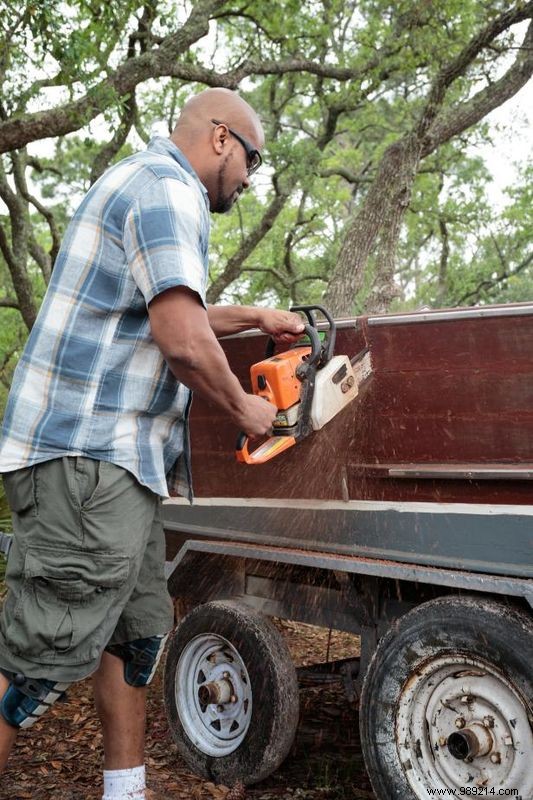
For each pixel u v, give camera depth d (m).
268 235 18.66
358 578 2.82
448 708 2.46
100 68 7.20
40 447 1.99
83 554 1.97
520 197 18.28
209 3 8.60
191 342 1.92
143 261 1.93
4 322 18.66
